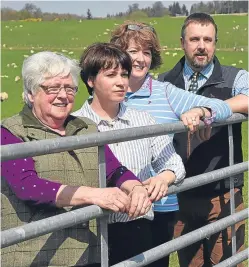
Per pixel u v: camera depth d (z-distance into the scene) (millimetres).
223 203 4875
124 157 3863
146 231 4008
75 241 3297
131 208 3238
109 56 3725
